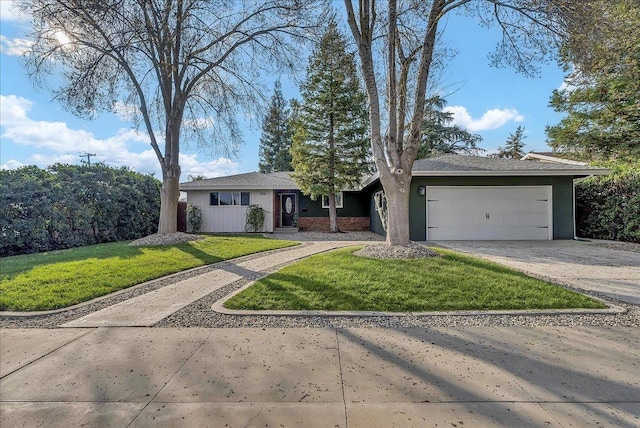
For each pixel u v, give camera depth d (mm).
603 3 6777
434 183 12172
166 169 11305
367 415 2213
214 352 3148
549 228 12172
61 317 4180
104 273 6301
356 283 5293
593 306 4320
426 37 7672
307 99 15203
